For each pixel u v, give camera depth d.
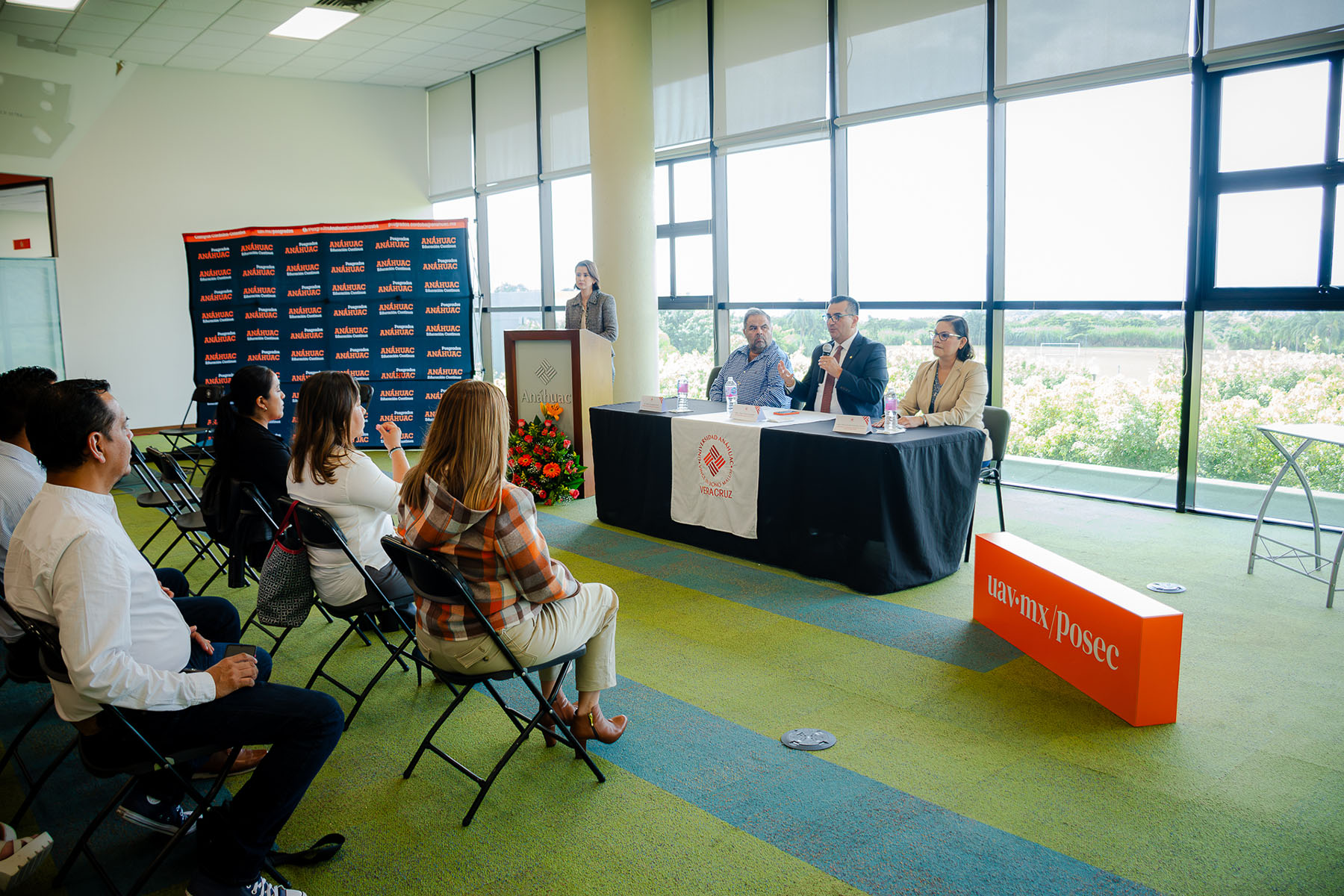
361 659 3.39
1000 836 2.15
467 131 10.20
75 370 9.11
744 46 7.16
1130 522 5.16
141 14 7.63
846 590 4.09
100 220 9.09
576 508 5.88
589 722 2.54
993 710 2.85
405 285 8.25
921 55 6.13
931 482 4.02
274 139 9.90
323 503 2.75
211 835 1.84
